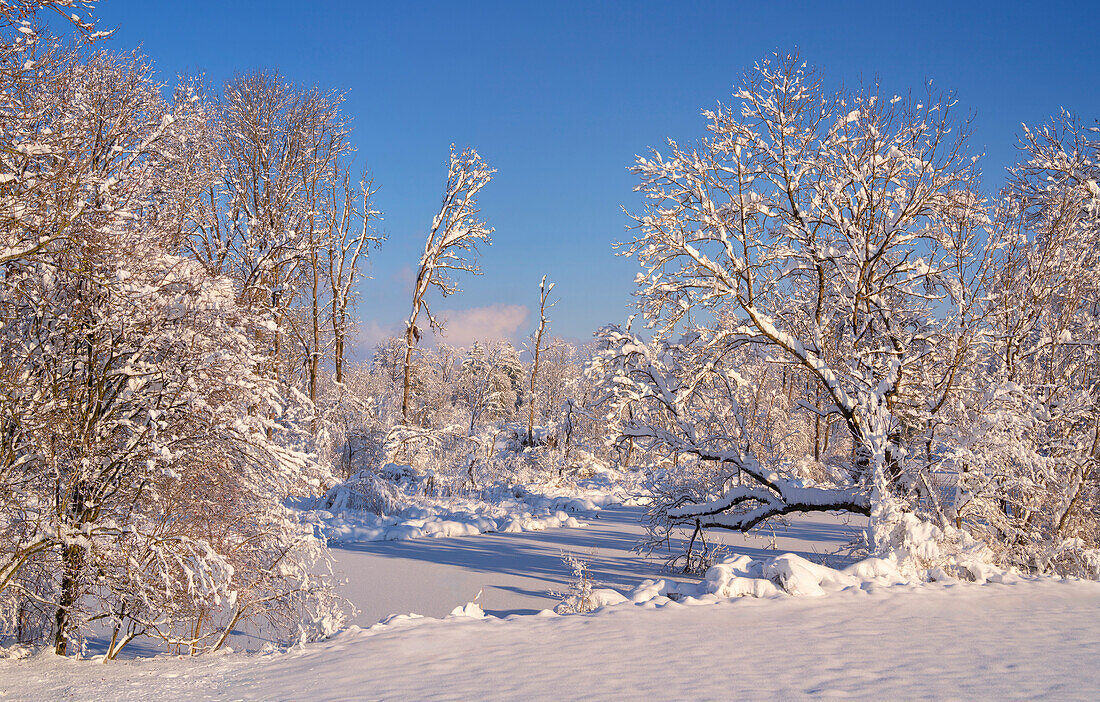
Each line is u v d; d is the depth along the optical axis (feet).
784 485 48.44
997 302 43.91
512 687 17.87
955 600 29.12
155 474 28.02
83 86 30.22
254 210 80.79
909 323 51.55
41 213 24.82
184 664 23.99
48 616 28.22
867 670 18.48
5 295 27.20
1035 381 44.88
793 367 49.88
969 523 42.65
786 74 52.03
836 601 29.09
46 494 27.04
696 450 50.72
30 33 24.09
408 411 93.50
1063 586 32.78
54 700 19.10
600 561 56.08
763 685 17.21
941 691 16.37
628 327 52.34
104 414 27.78
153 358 28.68
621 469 143.02
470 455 99.60
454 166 90.79
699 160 49.67
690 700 16.08
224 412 28.55
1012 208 43.78
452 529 73.15
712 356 50.72
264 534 31.65
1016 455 39.19
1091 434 43.06
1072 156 61.67
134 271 28.30
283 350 46.70
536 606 40.63
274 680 20.33
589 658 20.77
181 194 34.37
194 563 26.94
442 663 21.04
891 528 36.88
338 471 86.79
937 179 47.50
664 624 25.45
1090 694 15.93
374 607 40.68
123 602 27.66
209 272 33.17
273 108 84.28
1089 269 44.60
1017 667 18.61
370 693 18.01
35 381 27.55
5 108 25.35
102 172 29.55
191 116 37.01
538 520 80.18
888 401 46.42
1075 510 42.32
